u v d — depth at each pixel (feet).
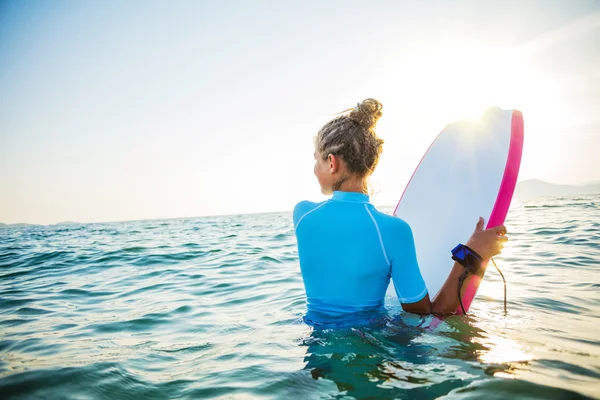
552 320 6.56
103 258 21.72
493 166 6.75
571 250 16.34
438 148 8.14
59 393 4.59
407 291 4.95
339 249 5.16
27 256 24.56
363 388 4.07
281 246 25.18
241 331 6.84
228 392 4.39
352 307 5.20
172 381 4.81
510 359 4.66
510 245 19.16
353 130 5.11
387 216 4.99
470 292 5.45
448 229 6.82
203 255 21.45
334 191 5.35
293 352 5.32
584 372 4.33
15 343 6.88
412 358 4.72
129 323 8.14
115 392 4.57
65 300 11.21
